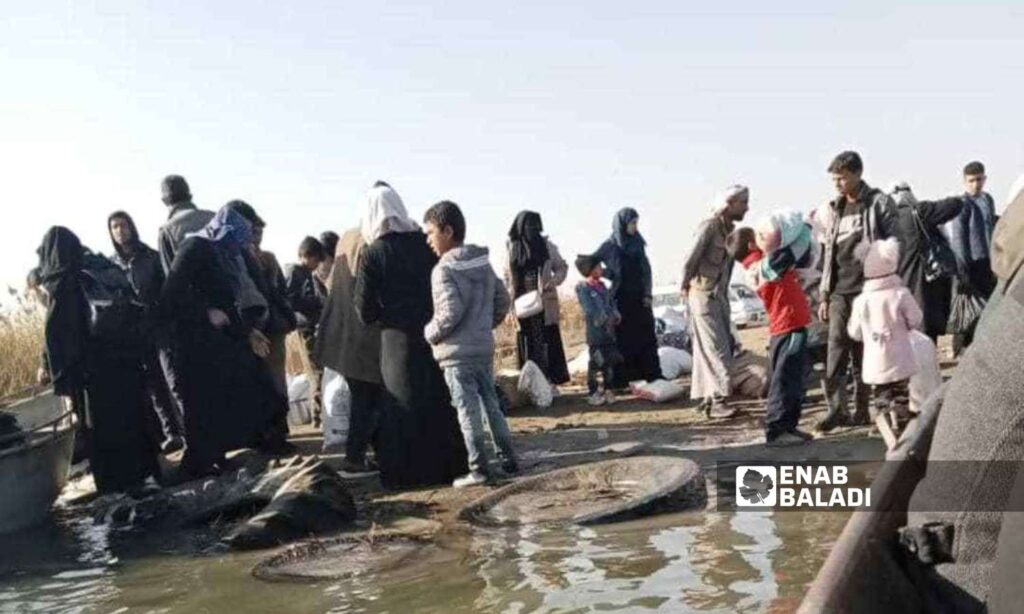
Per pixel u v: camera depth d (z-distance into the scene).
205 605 5.21
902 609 2.15
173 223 9.33
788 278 7.98
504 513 6.64
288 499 6.81
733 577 4.80
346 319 8.59
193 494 7.71
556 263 11.96
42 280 8.18
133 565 6.24
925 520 2.22
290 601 5.12
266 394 8.77
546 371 11.84
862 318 7.62
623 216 11.71
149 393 9.12
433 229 7.62
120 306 8.37
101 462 8.27
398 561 5.70
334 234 11.88
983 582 2.09
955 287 10.27
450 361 7.62
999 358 2.10
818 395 10.48
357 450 8.74
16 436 7.59
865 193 8.14
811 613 2.15
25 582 5.98
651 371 11.92
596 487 7.07
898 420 7.55
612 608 4.52
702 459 7.76
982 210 10.73
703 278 9.67
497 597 4.84
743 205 9.55
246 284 8.70
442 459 7.94
